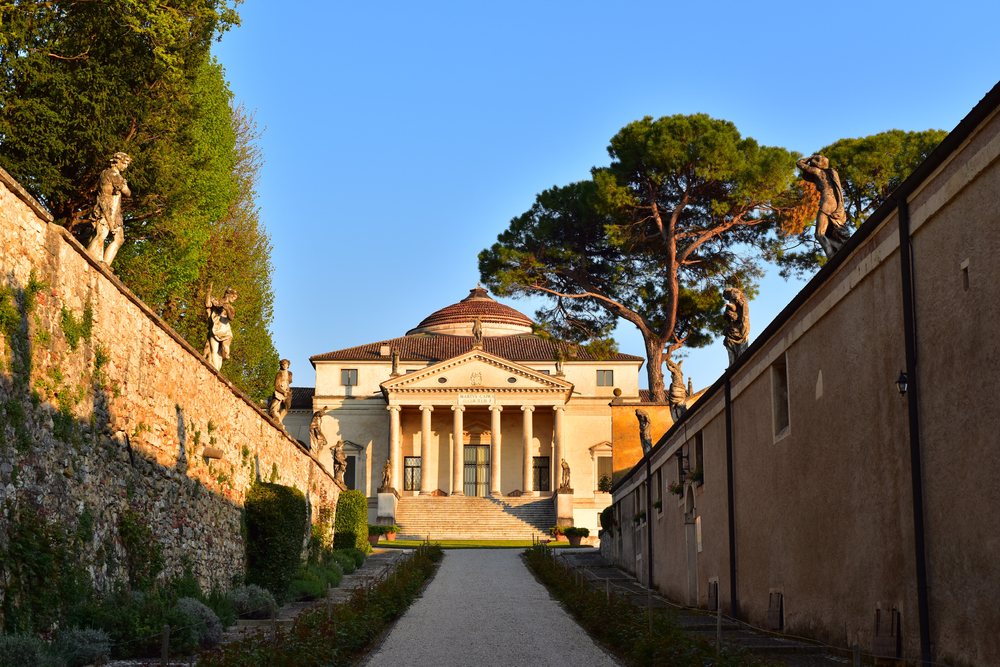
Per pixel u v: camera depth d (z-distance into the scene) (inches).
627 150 1846.7
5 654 408.5
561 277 2014.0
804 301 605.3
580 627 760.3
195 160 1181.1
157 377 665.0
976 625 385.1
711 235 1860.2
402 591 944.9
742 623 723.4
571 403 3166.8
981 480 382.0
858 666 379.9
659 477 1175.6
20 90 895.7
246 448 910.4
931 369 426.6
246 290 1716.3
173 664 507.8
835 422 548.7
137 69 962.1
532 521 2773.1
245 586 825.5
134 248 1200.8
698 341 1977.1
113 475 576.7
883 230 479.8
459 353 3248.0
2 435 448.5
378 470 3134.8
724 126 1812.3
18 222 474.3
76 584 502.9
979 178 386.0
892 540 467.5
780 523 659.4
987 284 378.6
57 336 511.2
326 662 527.2
